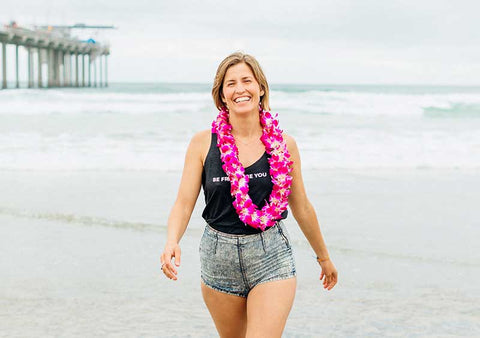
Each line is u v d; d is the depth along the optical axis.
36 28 65.94
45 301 4.50
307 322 4.12
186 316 4.26
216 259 2.82
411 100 25.67
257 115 2.92
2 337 3.85
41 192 8.25
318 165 10.84
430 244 5.88
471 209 7.41
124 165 10.55
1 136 13.73
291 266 2.81
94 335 3.92
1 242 5.95
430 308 4.36
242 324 2.98
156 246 5.91
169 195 8.11
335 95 27.70
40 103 23.27
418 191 8.59
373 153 12.16
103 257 5.55
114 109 22.31
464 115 22.05
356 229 6.37
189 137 14.09
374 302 4.48
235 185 2.72
